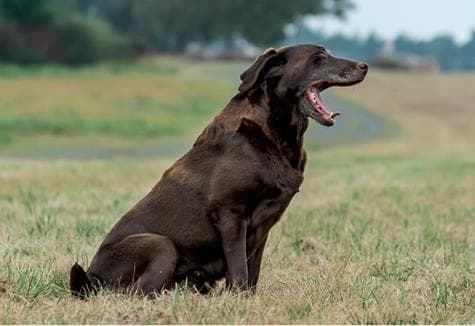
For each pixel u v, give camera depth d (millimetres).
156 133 47844
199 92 71312
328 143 42406
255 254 9125
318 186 20000
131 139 45312
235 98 8984
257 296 8805
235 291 8633
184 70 95688
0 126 47156
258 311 8305
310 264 11125
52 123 48750
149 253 8727
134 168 24094
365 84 81438
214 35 133000
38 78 73688
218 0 125812
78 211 14938
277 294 9156
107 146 41750
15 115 51531
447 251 11773
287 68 8758
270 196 8727
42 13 94500
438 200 17516
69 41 95438
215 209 8727
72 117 52094
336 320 8172
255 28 127812
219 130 8891
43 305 8562
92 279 8953
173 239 8844
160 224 8898
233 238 8688
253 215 8766
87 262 10812
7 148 39625
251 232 8836
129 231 8961
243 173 8641
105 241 9055
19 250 11305
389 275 10430
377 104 66625
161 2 130500
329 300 8945
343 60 8773
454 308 8898
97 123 50000
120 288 8828
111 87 69938
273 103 8773
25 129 46938
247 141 8719
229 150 8758
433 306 8906
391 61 106250
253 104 8828
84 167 24094
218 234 8805
